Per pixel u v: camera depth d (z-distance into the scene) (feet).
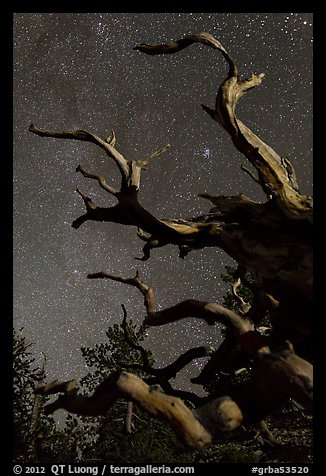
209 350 37.11
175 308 31.71
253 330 28.27
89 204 36.73
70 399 28.55
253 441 37.58
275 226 31.73
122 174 34.71
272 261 29.78
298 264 28.73
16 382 36.76
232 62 36.47
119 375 26.91
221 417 26.17
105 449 37.14
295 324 29.30
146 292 34.32
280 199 32.32
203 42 36.29
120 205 34.91
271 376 25.95
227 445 37.40
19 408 35.65
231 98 35.47
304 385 25.22
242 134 35.04
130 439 36.24
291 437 37.76
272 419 45.44
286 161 35.29
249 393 26.76
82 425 40.50
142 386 26.58
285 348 27.30
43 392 29.40
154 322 32.94
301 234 30.63
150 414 26.14
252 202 33.73
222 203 34.42
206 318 30.12
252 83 36.58
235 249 31.63
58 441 37.42
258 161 34.63
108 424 39.01
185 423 25.81
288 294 28.84
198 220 36.40
